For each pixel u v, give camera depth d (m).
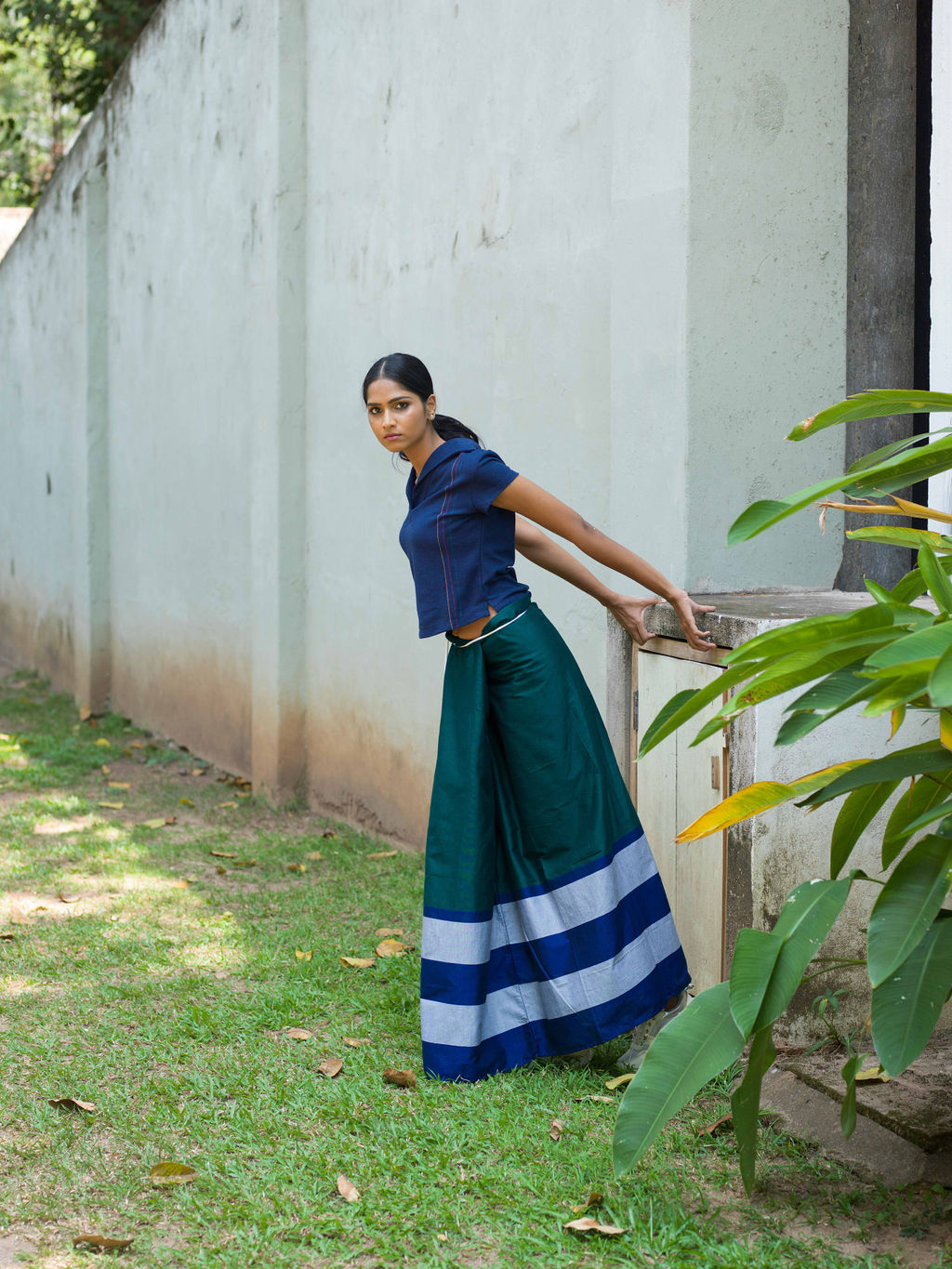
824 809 2.97
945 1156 2.46
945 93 3.22
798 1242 2.24
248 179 6.36
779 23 3.40
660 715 2.36
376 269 5.42
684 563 3.43
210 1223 2.36
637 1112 2.17
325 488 5.91
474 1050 2.98
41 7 11.45
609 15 3.87
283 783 6.17
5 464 12.14
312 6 5.89
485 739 3.07
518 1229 2.29
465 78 4.69
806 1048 2.97
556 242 4.19
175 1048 3.17
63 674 10.22
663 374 3.48
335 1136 2.67
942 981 2.02
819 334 3.53
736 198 3.39
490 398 4.64
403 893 4.55
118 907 4.41
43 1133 2.72
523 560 4.52
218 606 7.04
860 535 2.43
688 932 3.26
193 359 7.27
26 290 10.93
